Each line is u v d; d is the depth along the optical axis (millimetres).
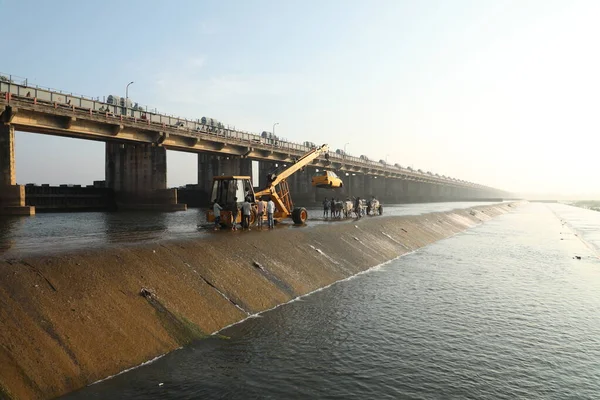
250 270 19641
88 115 50500
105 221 37344
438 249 37938
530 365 12195
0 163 43094
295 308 17781
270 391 10273
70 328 11383
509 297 20000
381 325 15523
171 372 11195
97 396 9773
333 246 28266
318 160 99938
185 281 16188
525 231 58125
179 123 67375
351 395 10172
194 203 85188
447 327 15438
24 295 11594
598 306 18562
